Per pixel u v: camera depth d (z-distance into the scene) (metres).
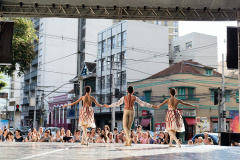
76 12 13.65
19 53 21.62
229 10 13.69
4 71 22.38
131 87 7.77
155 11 13.72
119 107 40.25
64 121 50.69
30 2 13.10
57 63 58.09
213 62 48.66
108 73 44.31
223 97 28.89
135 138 13.27
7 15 13.47
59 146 6.72
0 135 14.37
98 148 6.24
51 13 13.54
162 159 3.91
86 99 7.90
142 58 42.62
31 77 63.00
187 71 35.19
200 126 34.47
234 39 13.39
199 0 12.83
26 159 3.63
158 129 34.97
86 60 55.09
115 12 13.67
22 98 67.69
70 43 59.19
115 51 43.62
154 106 7.76
